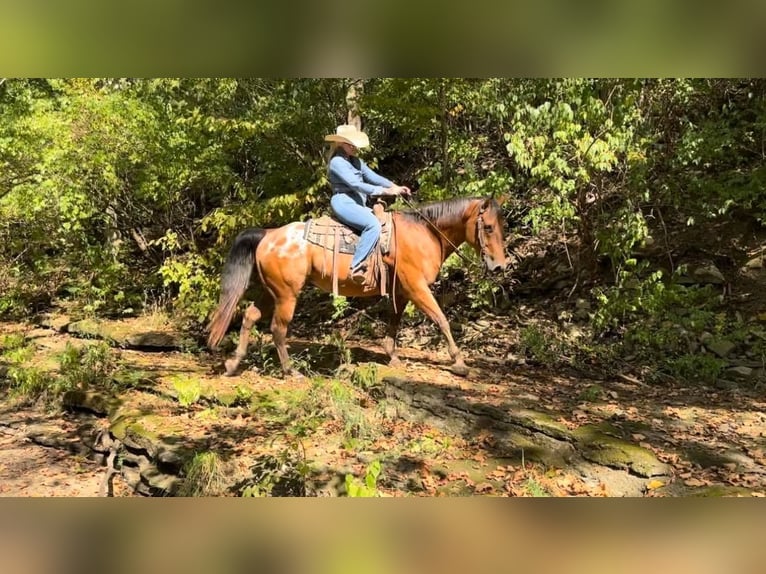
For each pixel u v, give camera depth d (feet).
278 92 25.88
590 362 21.59
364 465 13.64
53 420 18.88
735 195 22.68
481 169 27.86
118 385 19.69
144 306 29.55
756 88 25.20
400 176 32.32
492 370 20.63
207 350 24.08
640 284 22.53
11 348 24.88
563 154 22.12
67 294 33.42
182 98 27.22
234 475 13.38
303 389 18.25
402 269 19.11
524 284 26.61
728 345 20.99
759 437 15.03
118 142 26.25
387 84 24.09
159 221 31.42
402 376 18.62
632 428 15.29
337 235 18.84
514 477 13.11
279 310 19.35
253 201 25.76
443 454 14.39
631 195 23.39
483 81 23.31
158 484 14.23
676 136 24.79
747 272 23.70
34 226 31.30
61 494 14.76
